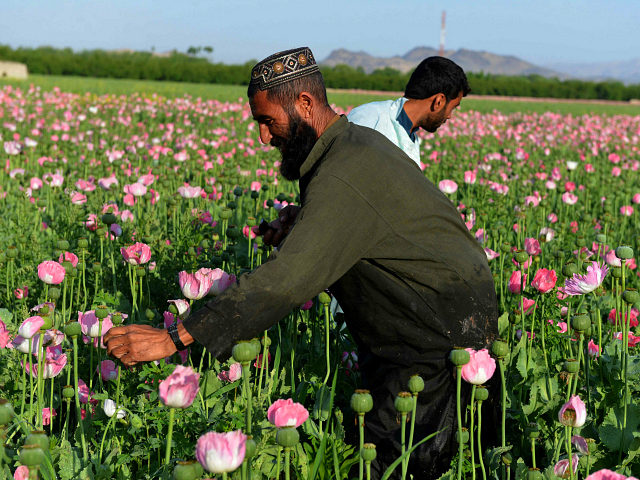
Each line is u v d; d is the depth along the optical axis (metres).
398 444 2.42
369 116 4.19
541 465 2.68
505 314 3.38
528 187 8.72
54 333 2.57
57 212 6.36
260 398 2.55
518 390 3.02
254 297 2.25
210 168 7.87
